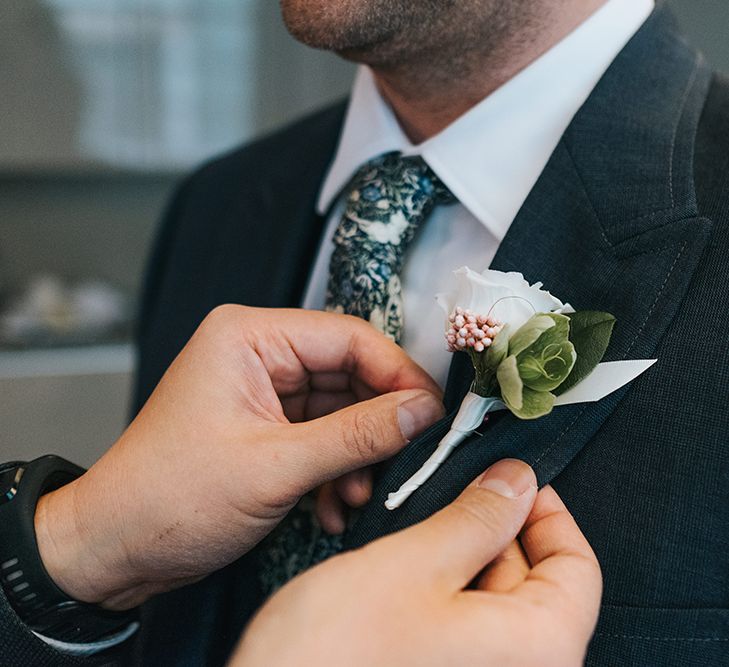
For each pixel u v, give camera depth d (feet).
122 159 4.59
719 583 1.03
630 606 1.05
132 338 4.36
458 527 0.99
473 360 1.08
